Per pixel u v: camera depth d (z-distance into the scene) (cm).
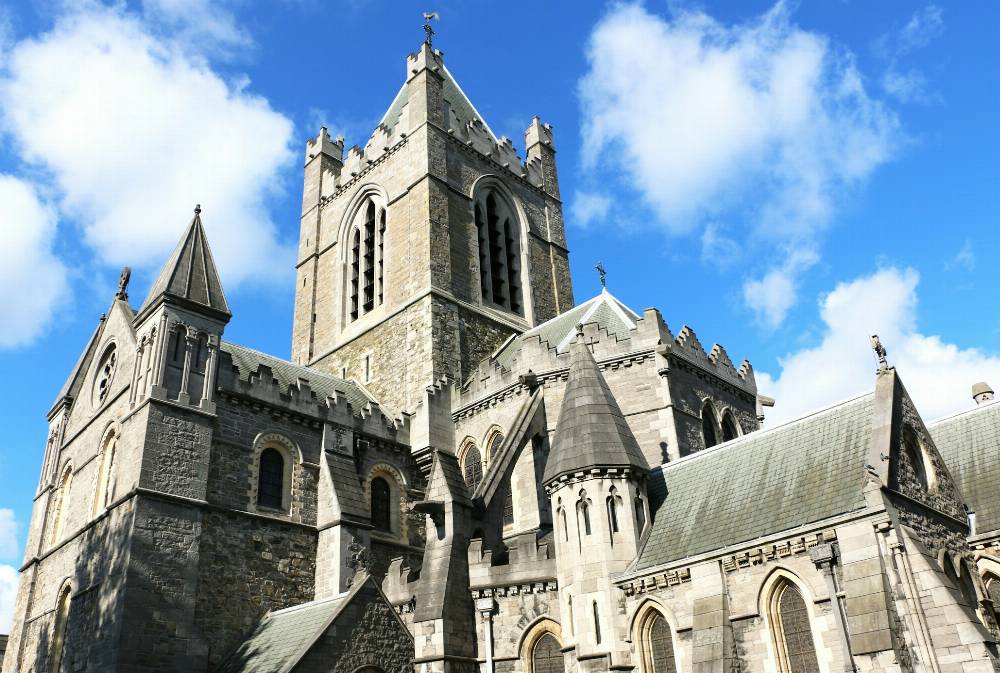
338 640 3316
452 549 3628
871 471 2772
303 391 4578
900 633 2559
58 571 4325
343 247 6731
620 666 3159
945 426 4122
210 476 4016
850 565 2708
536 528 4175
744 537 3047
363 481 4644
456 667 3397
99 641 3562
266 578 4047
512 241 6794
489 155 6812
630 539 3403
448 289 5847
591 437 3606
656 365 4481
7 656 4475
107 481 4278
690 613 3067
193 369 4150
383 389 5734
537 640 3503
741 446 3594
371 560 4281
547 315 6712
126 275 4953
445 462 3897
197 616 3719
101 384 4750
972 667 2420
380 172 6631
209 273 4450
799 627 2817
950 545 3053
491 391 4903
